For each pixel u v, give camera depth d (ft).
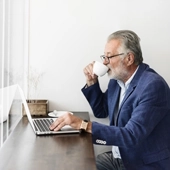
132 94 4.32
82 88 5.53
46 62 5.90
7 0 4.22
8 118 4.38
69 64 5.93
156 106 3.92
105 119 6.10
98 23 5.85
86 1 5.80
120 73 4.64
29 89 5.91
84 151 3.20
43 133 3.86
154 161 4.22
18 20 5.15
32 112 5.23
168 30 5.92
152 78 4.16
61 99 6.01
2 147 3.34
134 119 3.78
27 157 3.00
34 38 5.81
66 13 5.80
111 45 4.59
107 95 5.50
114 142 3.67
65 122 3.88
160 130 4.29
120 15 5.85
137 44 4.59
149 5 5.85
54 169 2.66
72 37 5.86
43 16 5.77
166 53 5.98
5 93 4.17
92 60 5.94
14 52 4.84
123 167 4.72
